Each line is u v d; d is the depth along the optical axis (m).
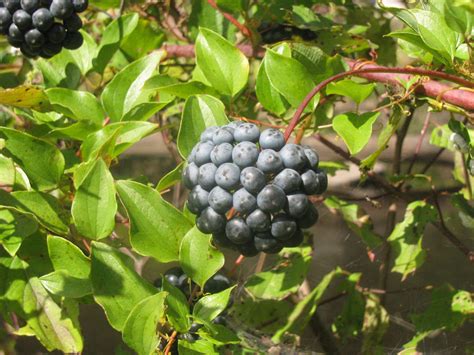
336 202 0.54
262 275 0.49
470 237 0.59
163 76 0.41
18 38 0.41
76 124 0.41
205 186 0.33
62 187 0.39
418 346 0.52
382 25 0.52
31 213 0.36
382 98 0.52
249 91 0.46
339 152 0.53
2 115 0.46
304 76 0.39
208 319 0.34
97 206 0.35
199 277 0.35
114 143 0.37
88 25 0.55
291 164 0.32
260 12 0.47
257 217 0.32
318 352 0.54
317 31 0.47
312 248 0.50
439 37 0.36
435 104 0.38
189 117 0.37
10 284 0.39
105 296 0.34
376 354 0.53
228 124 0.34
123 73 0.41
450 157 0.73
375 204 0.54
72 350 0.39
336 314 0.63
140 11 0.51
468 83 0.36
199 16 0.48
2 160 0.36
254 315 0.50
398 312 0.62
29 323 0.39
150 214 0.35
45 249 0.39
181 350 0.34
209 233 0.34
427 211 0.50
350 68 0.42
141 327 0.32
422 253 0.50
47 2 0.40
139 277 0.34
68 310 0.39
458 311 0.49
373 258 0.54
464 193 0.52
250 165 0.32
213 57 0.40
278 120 0.47
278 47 0.41
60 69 0.46
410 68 0.36
